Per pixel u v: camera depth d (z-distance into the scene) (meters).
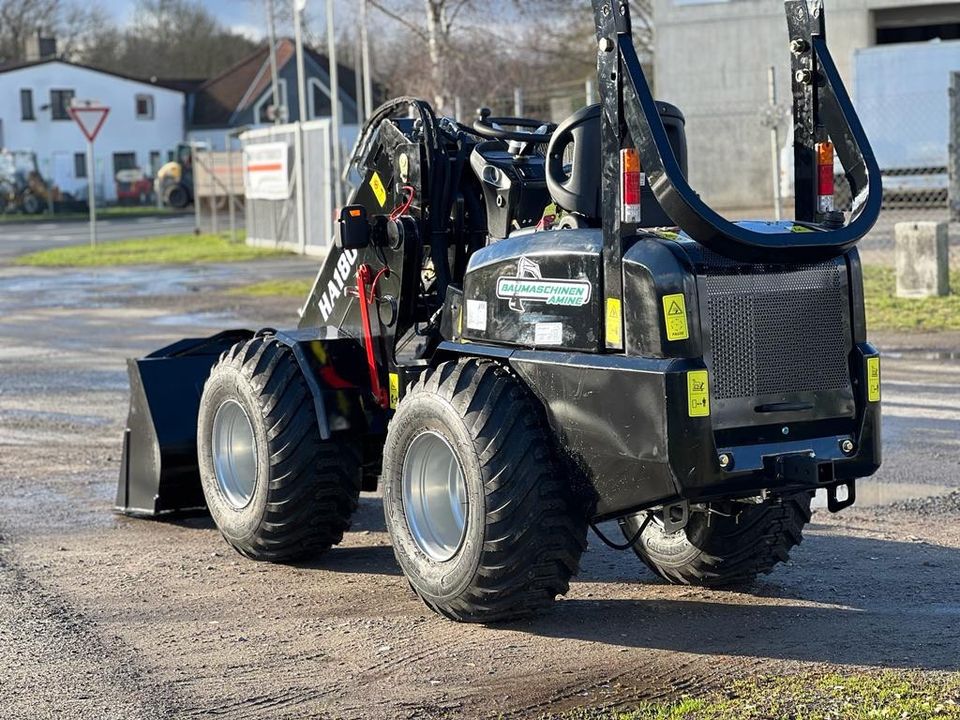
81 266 28.53
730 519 5.89
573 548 5.40
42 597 6.17
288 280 23.06
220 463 6.89
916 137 29.56
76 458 9.45
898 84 29.62
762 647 5.32
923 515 7.41
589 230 5.28
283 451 6.43
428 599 5.71
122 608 6.00
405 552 5.80
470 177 6.38
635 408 4.95
